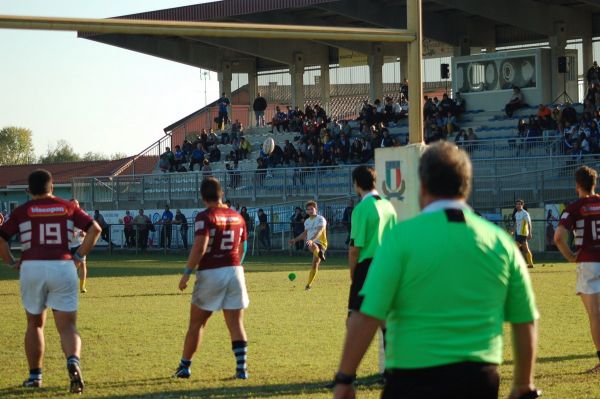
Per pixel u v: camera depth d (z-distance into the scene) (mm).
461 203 5754
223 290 12617
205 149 62594
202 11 59875
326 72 67812
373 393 11602
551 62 54656
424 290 5578
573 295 23859
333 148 52656
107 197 58312
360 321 5613
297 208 47750
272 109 71000
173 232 51688
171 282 30344
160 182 56094
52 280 11609
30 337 12172
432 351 5547
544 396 11328
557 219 40438
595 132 44375
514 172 45062
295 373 13195
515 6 53500
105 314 20750
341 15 57000
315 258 26562
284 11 57812
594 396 11305
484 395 5602
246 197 52781
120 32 11297
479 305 5617
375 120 56000
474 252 5621
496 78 55000
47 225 11656
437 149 5773
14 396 11656
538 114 49062
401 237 5633
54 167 87938
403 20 55188
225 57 70438
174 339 16766
